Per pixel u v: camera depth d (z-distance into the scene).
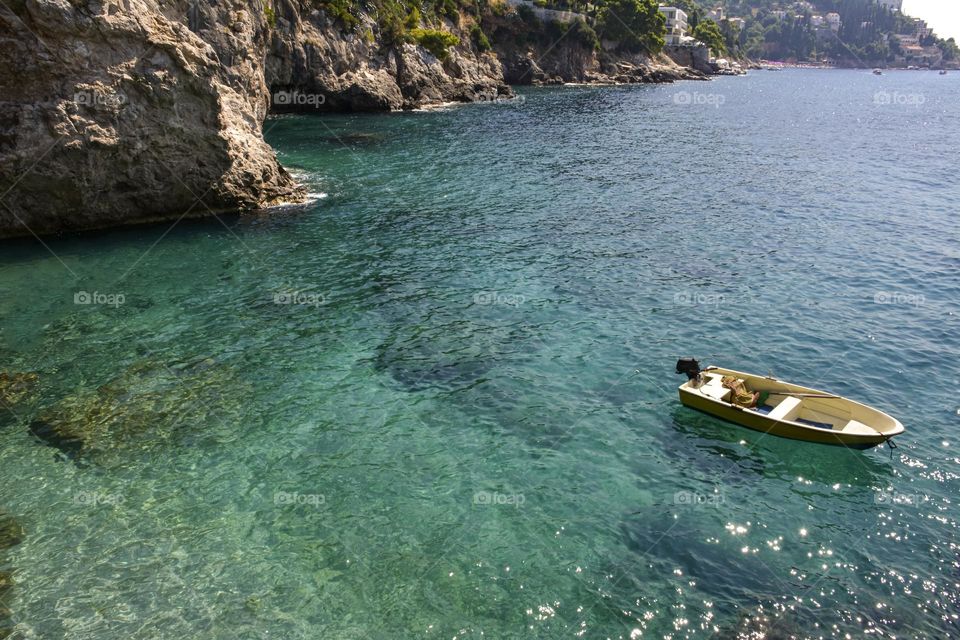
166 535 15.80
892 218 41.56
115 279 29.78
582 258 33.97
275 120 77.81
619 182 51.72
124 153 33.62
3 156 30.91
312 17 82.81
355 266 32.38
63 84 31.58
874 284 30.86
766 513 16.72
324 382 22.39
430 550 15.54
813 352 24.52
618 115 95.94
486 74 119.50
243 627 13.47
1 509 16.44
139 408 20.64
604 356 24.22
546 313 27.64
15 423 19.70
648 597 14.30
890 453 18.89
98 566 14.86
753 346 24.94
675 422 20.38
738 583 14.66
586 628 13.56
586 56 148.62
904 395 21.75
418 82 95.94
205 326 25.94
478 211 42.34
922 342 25.27
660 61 178.88
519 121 85.25
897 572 14.88
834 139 77.69
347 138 67.31
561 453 19.00
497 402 21.44
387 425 20.20
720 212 42.94
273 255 33.38
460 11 121.06
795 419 20.06
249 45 51.19
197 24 45.19
